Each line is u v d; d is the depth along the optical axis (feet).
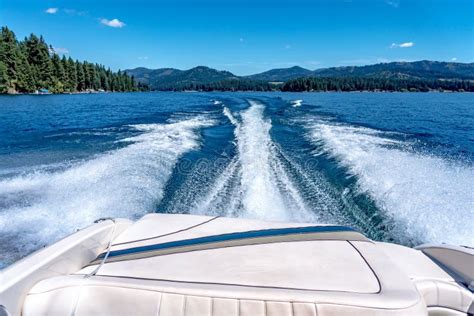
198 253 5.40
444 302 5.41
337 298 4.26
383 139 26.22
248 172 17.74
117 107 69.21
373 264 5.07
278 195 14.46
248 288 4.46
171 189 15.10
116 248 5.78
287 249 5.47
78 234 6.04
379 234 10.87
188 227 6.45
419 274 5.67
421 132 31.73
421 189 13.91
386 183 14.75
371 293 4.42
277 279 4.68
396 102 84.28
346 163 18.30
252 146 24.35
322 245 5.59
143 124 37.24
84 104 80.53
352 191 14.42
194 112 52.06
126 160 19.38
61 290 4.58
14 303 4.40
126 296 4.51
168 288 4.48
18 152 22.63
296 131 31.01
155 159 19.76
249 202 13.71
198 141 26.00
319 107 62.08
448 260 5.90
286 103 70.03
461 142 26.58
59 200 13.39
